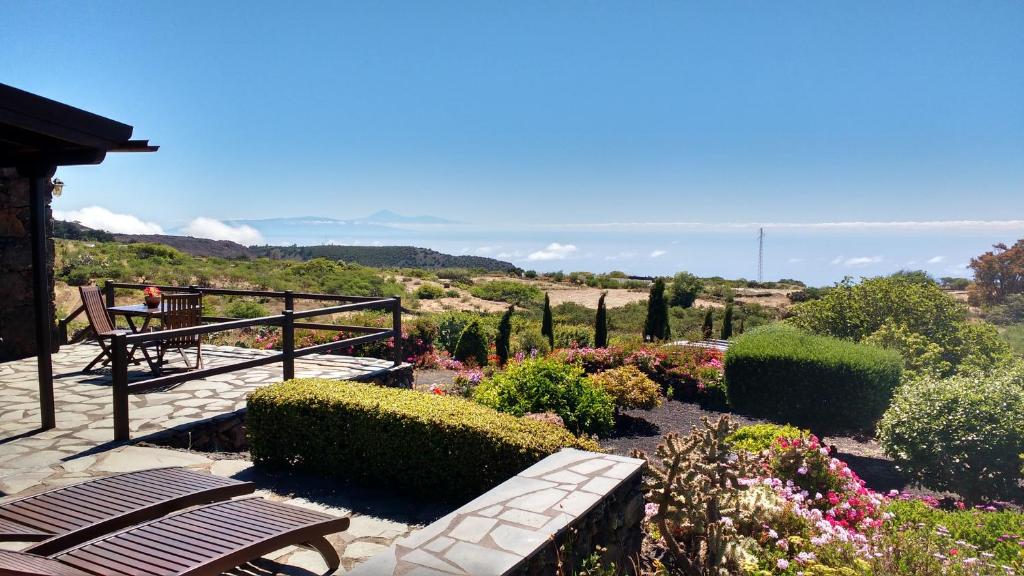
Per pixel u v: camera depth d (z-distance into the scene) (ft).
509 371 30.14
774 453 19.88
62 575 6.79
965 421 23.17
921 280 47.19
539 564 8.85
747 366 33.50
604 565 11.02
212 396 22.47
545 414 25.00
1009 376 24.68
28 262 30.09
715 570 12.08
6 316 29.35
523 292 150.92
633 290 176.96
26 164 17.52
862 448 33.06
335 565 10.35
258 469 16.87
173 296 25.30
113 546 8.43
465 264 370.12
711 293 160.86
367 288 124.98
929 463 23.66
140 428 18.38
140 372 26.30
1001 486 22.82
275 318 21.76
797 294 149.48
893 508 17.98
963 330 41.81
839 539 13.48
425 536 8.95
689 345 47.85
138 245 130.21
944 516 17.51
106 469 15.07
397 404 15.92
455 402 16.65
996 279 125.49
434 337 48.75
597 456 13.08
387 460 15.39
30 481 14.23
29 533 8.95
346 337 41.60
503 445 14.02
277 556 11.16
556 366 29.78
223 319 31.35
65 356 30.12
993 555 13.60
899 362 32.32
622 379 34.50
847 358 31.01
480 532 9.10
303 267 148.36
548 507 10.12
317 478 16.35
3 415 19.66
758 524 14.02
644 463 12.92
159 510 10.16
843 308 45.16
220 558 8.13
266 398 16.88
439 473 14.75
